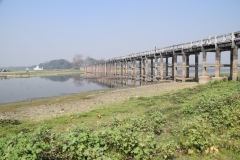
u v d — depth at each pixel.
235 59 17.52
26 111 17.33
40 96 28.12
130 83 44.97
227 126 7.68
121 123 8.73
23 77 80.50
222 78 19.12
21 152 4.98
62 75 91.31
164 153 6.01
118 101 17.61
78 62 163.88
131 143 5.95
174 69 28.27
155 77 33.81
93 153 5.47
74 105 18.34
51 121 11.75
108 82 48.56
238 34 17.34
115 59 56.31
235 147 6.17
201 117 8.54
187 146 6.39
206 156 5.92
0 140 6.09
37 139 5.90
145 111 11.95
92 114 12.78
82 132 6.44
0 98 27.30
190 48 23.95
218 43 18.98
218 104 9.70
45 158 5.52
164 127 8.88
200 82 21.27
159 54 32.84
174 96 15.90
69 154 5.49
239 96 10.80
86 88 36.75
